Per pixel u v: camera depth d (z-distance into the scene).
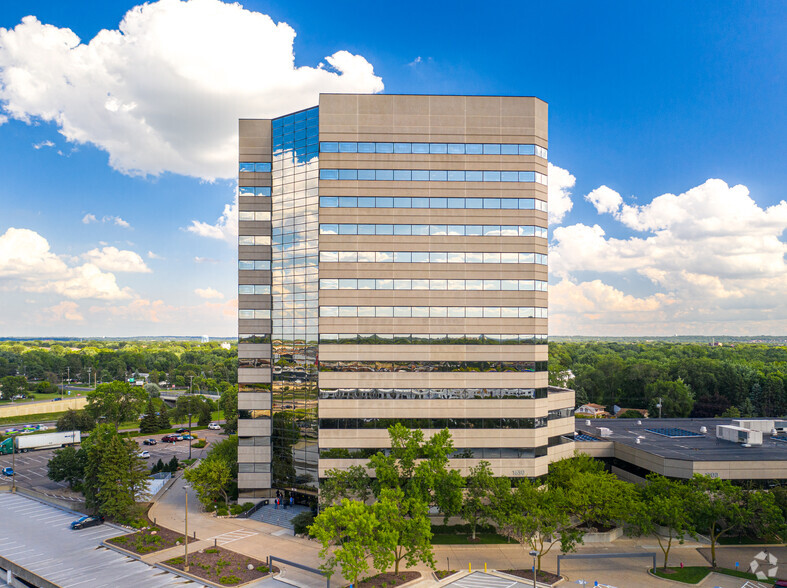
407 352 60.47
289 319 69.69
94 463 64.19
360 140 61.94
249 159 72.31
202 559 50.91
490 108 62.72
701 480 50.91
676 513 46.75
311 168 69.38
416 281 61.19
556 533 52.66
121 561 51.12
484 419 60.41
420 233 61.62
